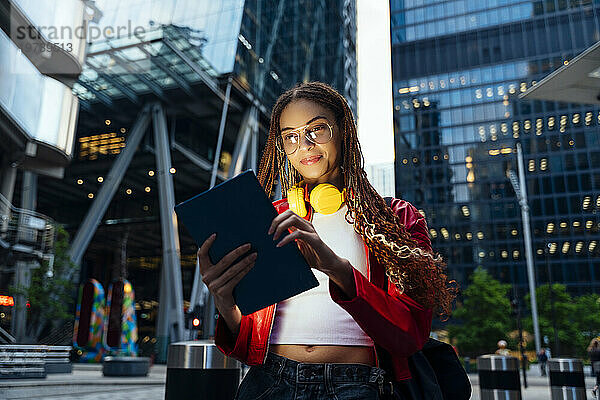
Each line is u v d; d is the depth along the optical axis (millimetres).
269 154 1479
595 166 50750
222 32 37719
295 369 1201
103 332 32438
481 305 32781
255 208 1049
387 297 1089
